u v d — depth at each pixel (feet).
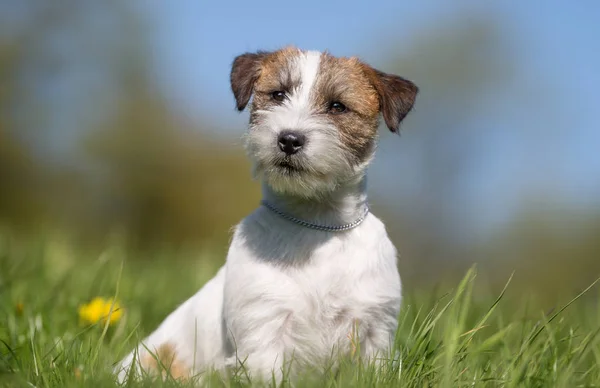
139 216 103.76
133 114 103.65
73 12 100.37
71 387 11.81
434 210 100.63
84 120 102.63
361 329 13.89
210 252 32.76
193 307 15.43
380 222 14.99
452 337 11.81
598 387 11.76
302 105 14.92
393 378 12.16
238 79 16.10
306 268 13.87
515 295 23.68
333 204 14.24
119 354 15.05
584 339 13.38
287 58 15.88
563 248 93.35
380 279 14.10
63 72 101.04
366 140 15.31
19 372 12.42
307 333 13.65
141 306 19.77
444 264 99.81
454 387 11.53
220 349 14.79
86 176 103.40
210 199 102.47
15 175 100.68
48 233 28.07
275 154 14.11
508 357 13.14
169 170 103.14
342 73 15.47
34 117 100.22
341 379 12.11
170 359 14.78
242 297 13.70
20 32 99.25
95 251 30.55
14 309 16.94
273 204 14.52
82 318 17.13
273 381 11.93
